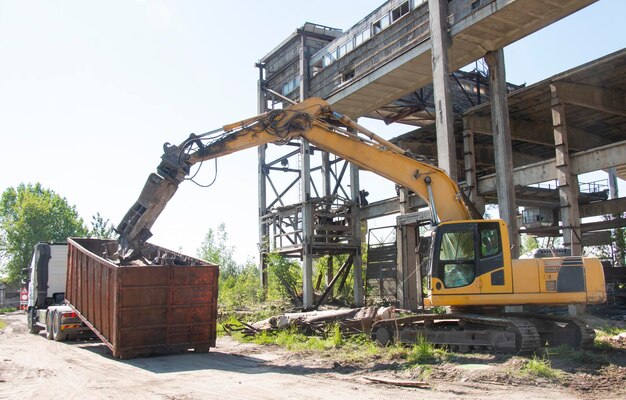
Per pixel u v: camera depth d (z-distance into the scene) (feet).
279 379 33.47
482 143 121.60
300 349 47.98
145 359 43.75
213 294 47.52
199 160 47.29
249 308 110.11
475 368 33.96
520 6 72.08
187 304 46.19
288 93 125.18
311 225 110.63
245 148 47.73
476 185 97.86
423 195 47.42
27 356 47.32
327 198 112.78
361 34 100.94
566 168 80.12
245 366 39.52
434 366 35.40
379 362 38.52
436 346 43.42
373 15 98.12
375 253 95.20
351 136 48.03
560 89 84.28
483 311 43.60
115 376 35.65
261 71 134.10
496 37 80.79
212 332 47.34
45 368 39.73
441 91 78.54
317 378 33.68
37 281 73.36
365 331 53.26
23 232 219.41
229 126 46.91
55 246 75.10
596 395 27.17
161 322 44.91
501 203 81.05
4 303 215.31
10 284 222.48
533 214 127.13
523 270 41.01
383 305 89.25
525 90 88.07
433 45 80.79
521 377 30.83
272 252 119.65
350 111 110.22
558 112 82.89
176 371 37.40
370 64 98.58
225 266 172.76
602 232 117.19
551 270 40.75
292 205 114.73
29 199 223.71
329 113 48.80
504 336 39.32
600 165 77.20
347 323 54.39
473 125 99.96
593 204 110.52
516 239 79.15
